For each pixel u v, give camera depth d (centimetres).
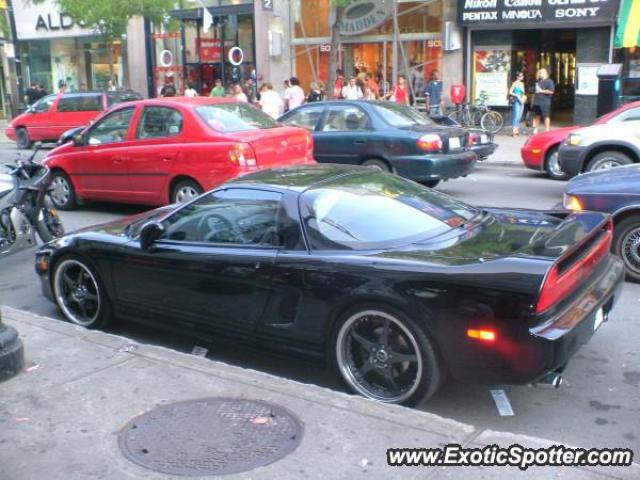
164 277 525
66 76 3122
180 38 2742
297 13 2402
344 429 381
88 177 1092
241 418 397
